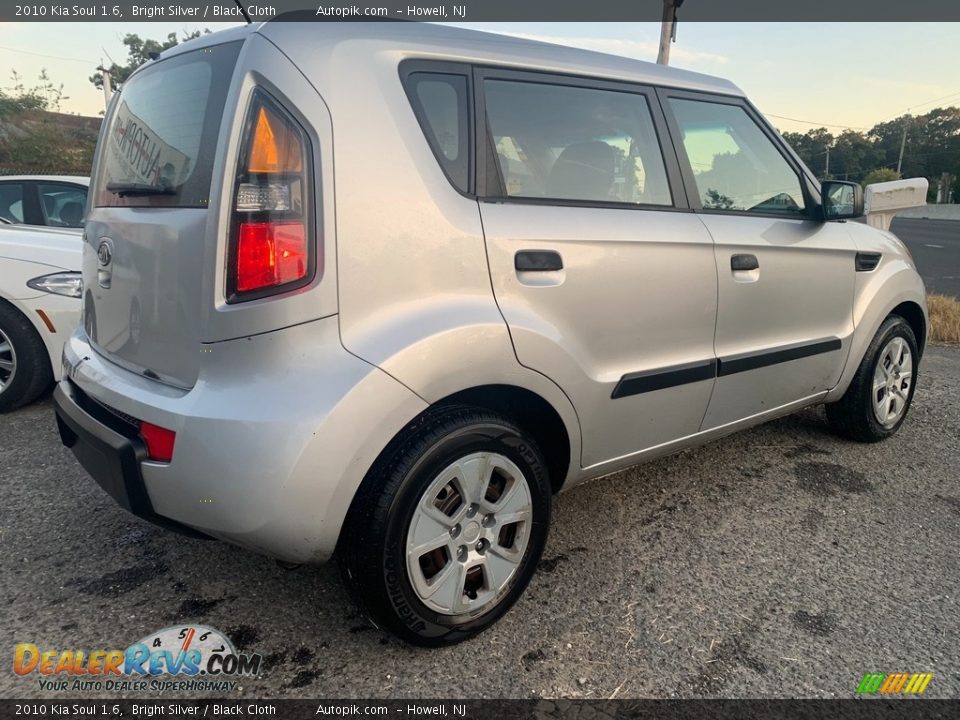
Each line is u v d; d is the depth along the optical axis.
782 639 2.21
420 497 1.95
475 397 2.21
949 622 2.32
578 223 2.30
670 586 2.49
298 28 1.89
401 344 1.87
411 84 2.04
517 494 2.20
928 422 4.30
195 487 1.81
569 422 2.33
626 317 2.43
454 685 1.99
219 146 1.82
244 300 1.79
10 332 4.02
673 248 2.55
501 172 2.19
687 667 2.08
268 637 2.17
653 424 2.64
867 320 3.51
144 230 2.03
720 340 2.79
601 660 2.10
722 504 3.12
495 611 2.20
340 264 1.82
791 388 3.21
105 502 3.02
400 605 1.96
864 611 2.37
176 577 2.48
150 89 2.25
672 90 2.78
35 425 3.95
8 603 2.31
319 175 1.81
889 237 3.81
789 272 3.03
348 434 1.79
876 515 3.06
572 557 2.67
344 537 1.92
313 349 1.80
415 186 1.96
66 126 29.30
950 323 7.41
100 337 2.38
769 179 3.09
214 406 1.79
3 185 4.91
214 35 2.06
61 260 4.08
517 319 2.11
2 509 2.94
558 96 2.39
